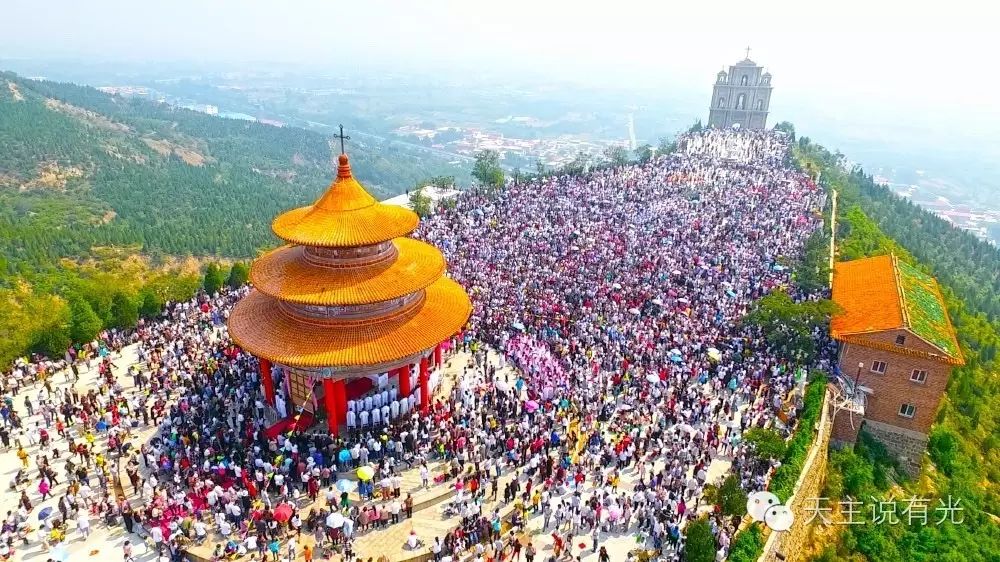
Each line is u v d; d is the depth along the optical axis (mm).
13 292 95750
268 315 54406
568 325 69000
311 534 42375
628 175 148000
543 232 99375
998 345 95000
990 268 190500
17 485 46812
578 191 128750
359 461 47562
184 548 40562
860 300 69625
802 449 52125
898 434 63656
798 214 115688
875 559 53469
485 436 49438
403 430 50062
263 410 54406
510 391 58438
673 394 57688
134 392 58875
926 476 65438
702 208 116438
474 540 41781
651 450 51719
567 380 59375
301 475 44562
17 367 62031
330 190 53719
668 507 44031
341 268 52125
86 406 52750
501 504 45594
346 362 48406
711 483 48594
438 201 142125
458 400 57062
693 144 197750
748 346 67188
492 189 141125
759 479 48531
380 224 52312
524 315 70875
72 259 174625
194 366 60812
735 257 90438
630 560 40969
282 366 54719
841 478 58938
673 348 65312
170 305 78375
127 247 191625
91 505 44625
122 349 69000
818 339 70562
